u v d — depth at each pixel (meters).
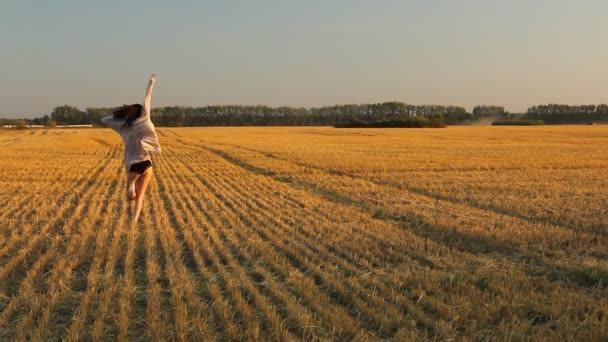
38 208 13.02
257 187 18.06
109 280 6.92
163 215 11.92
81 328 5.40
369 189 17.33
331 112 153.25
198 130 91.31
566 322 5.39
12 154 34.53
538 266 7.80
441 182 19.22
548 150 36.97
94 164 27.52
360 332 5.19
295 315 5.64
